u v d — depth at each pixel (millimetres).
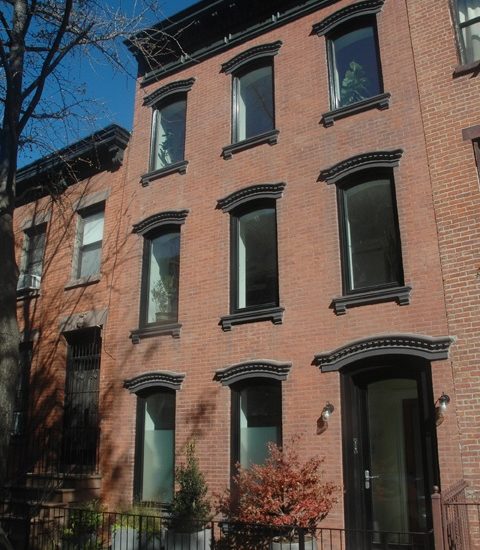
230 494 10328
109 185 14812
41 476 12367
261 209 11852
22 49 9500
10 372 8172
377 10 11266
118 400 12711
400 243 9734
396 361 9305
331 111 11188
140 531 9164
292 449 9719
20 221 17031
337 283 10203
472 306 8750
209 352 11516
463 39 10367
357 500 9250
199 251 12383
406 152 10078
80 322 14023
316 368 9977
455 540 7227
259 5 13094
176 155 14016
